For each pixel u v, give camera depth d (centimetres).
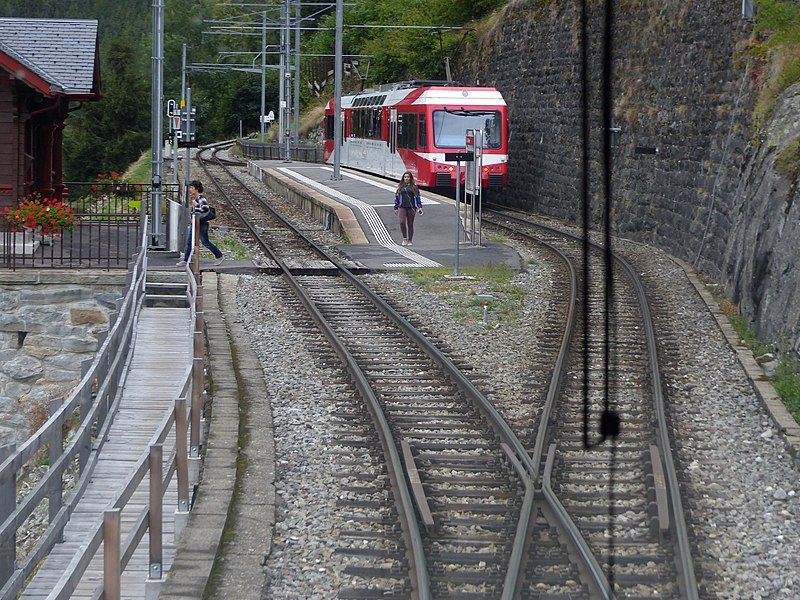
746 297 3183
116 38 14138
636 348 2756
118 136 13512
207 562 1371
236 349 2758
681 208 4931
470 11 9569
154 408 2189
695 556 1393
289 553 1431
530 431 1959
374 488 1667
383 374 2442
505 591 1240
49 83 3819
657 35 5462
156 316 3209
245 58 19375
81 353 3231
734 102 4428
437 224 5450
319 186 7162
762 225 3136
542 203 6944
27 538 1797
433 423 2031
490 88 6650
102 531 1086
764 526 1547
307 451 1883
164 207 4759
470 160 4009
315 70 16538
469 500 1622
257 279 3944
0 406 3197
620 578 1314
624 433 1978
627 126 5753
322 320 2997
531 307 3403
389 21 12150
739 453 1902
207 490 1658
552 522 1498
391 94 7544
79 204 5638
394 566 1366
